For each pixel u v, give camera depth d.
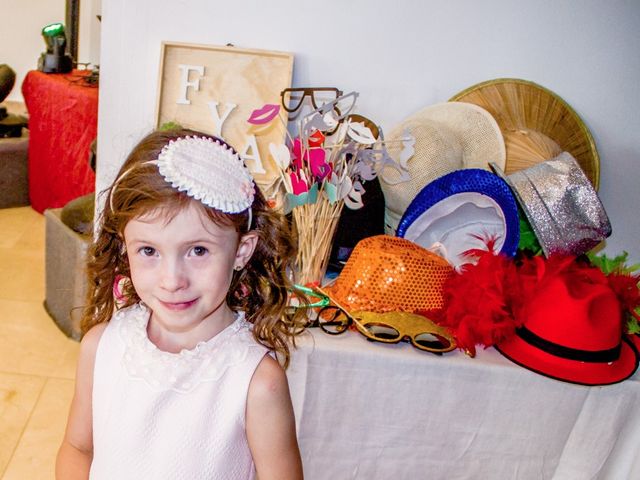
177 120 1.65
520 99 1.73
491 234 1.51
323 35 1.66
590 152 1.78
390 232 1.68
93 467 0.84
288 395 0.82
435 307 1.35
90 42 4.34
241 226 0.76
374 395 1.28
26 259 2.78
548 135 1.76
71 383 2.00
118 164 1.59
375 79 1.71
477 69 1.72
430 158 1.59
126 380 0.81
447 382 1.27
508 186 1.44
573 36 1.70
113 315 0.90
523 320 1.31
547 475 1.35
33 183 3.27
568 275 1.34
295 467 0.84
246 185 0.77
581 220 1.43
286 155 1.34
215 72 1.63
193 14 1.62
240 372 0.80
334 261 1.57
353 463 1.34
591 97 1.76
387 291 1.33
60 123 2.94
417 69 1.71
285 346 0.92
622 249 1.92
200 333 0.82
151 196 0.71
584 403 1.28
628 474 1.36
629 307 1.36
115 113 1.68
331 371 1.25
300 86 1.70
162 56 1.60
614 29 1.70
